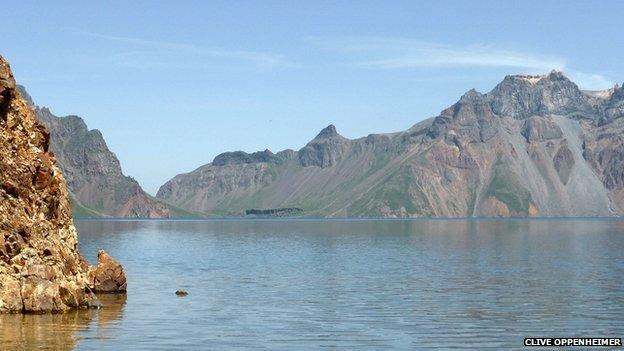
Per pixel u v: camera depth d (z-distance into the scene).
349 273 105.12
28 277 61.09
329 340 52.28
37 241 63.00
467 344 51.44
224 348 49.19
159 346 49.34
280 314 63.84
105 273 77.81
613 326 58.69
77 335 52.16
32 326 54.72
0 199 60.72
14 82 64.50
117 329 55.12
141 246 184.12
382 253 157.25
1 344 48.12
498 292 80.94
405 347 50.22
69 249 68.69
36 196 64.50
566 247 182.12
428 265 120.50
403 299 74.56
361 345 50.66
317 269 112.19
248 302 71.69
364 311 65.88
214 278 96.94
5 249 59.97
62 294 63.53
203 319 60.66
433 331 56.09
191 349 48.69
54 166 69.62
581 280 94.50
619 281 93.06
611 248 176.38
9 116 63.59
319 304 70.44
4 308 59.22
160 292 79.75
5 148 62.31
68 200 71.19
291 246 191.75
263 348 49.38
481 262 127.62
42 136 67.81
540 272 106.38
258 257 142.75
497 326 58.41
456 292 80.75
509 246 188.50
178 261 130.12
